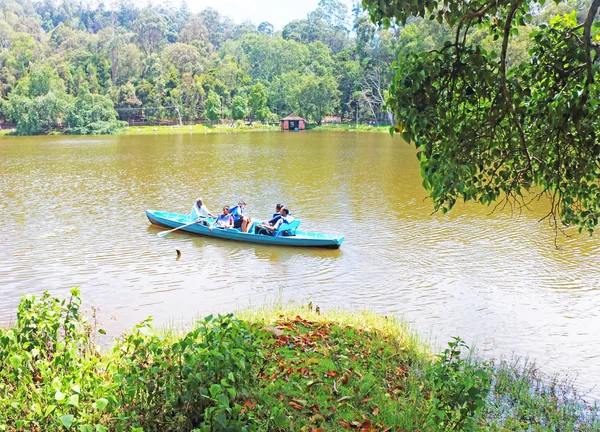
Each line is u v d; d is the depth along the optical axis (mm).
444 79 6020
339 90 98250
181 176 30453
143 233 18000
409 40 79125
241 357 5273
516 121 6270
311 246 16266
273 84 106938
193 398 4988
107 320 10953
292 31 146625
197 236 17641
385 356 7957
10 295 12453
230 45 135250
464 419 5656
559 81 6594
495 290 12750
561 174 6691
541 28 6703
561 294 12500
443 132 6113
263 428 5156
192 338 5746
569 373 8805
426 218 19938
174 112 100812
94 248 16234
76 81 101562
